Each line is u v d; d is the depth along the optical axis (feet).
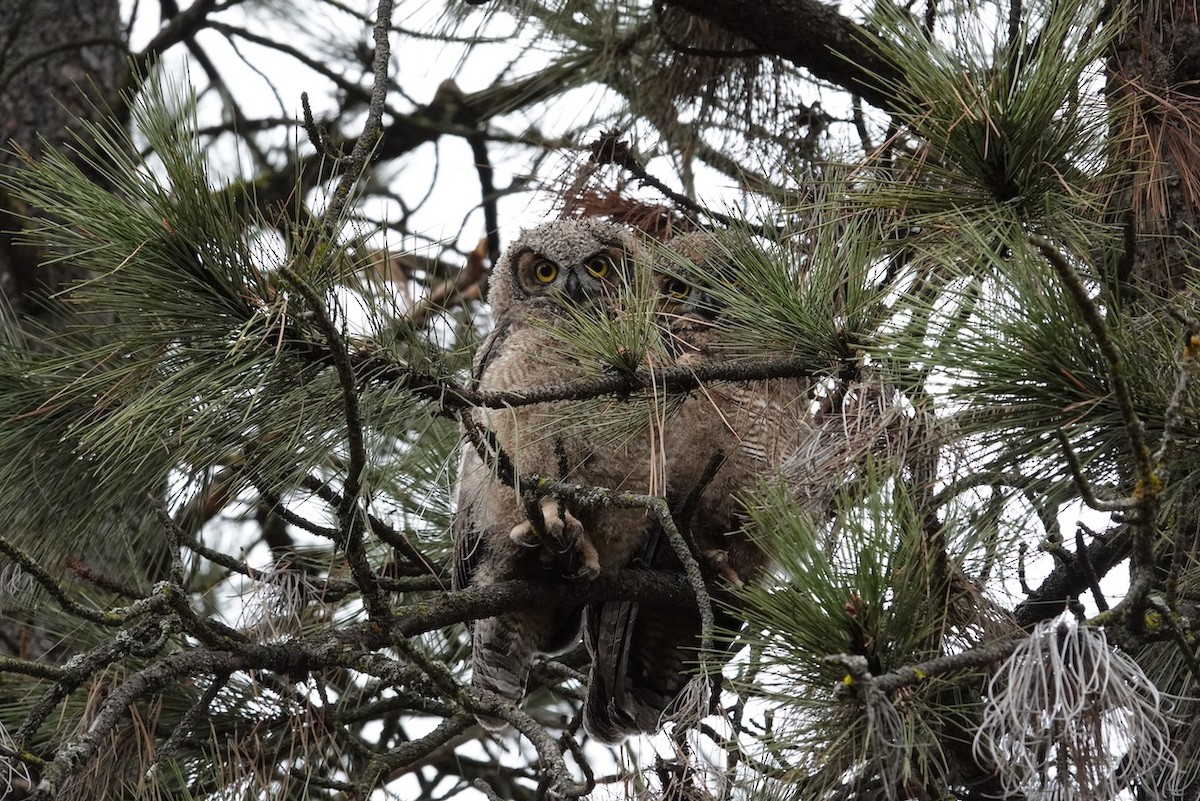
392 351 21.88
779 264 22.84
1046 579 26.76
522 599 28.17
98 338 26.30
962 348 19.69
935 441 19.99
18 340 28.17
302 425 21.90
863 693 17.02
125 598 29.48
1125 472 20.63
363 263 22.13
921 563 18.70
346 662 22.54
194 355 21.54
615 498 22.13
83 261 21.33
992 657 17.58
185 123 21.43
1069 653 16.88
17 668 19.76
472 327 31.58
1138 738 16.67
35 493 26.22
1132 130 23.36
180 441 21.83
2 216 39.70
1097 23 23.65
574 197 35.35
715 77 36.14
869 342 21.72
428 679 22.21
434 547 35.45
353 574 22.77
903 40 22.62
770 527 19.26
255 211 21.53
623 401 22.72
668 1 32.42
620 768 20.77
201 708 22.90
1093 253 23.67
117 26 49.01
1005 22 24.63
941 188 23.04
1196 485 20.61
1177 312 17.85
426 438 31.45
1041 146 22.03
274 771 26.37
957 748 21.07
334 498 26.07
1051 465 19.89
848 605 17.57
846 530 18.65
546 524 25.70
